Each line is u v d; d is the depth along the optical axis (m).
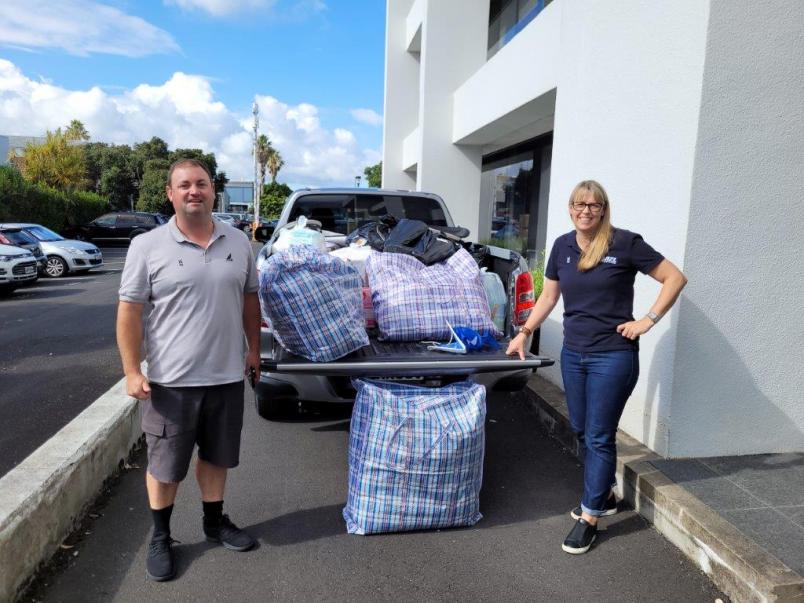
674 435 3.78
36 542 2.80
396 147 20.05
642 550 3.17
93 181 60.50
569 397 3.30
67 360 7.29
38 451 3.37
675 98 3.65
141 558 3.02
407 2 19.52
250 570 2.94
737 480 3.48
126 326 2.71
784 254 3.70
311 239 4.14
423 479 3.21
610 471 3.13
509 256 4.39
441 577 2.91
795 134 3.58
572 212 3.11
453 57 13.73
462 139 13.33
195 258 2.77
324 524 3.39
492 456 4.39
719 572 2.84
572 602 2.73
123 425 4.10
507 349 3.55
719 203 3.57
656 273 2.99
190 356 2.78
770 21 3.44
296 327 3.31
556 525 3.42
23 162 37.22
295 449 4.46
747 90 3.49
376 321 3.89
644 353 4.02
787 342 3.80
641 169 4.02
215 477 3.09
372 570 2.95
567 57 5.17
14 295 13.06
